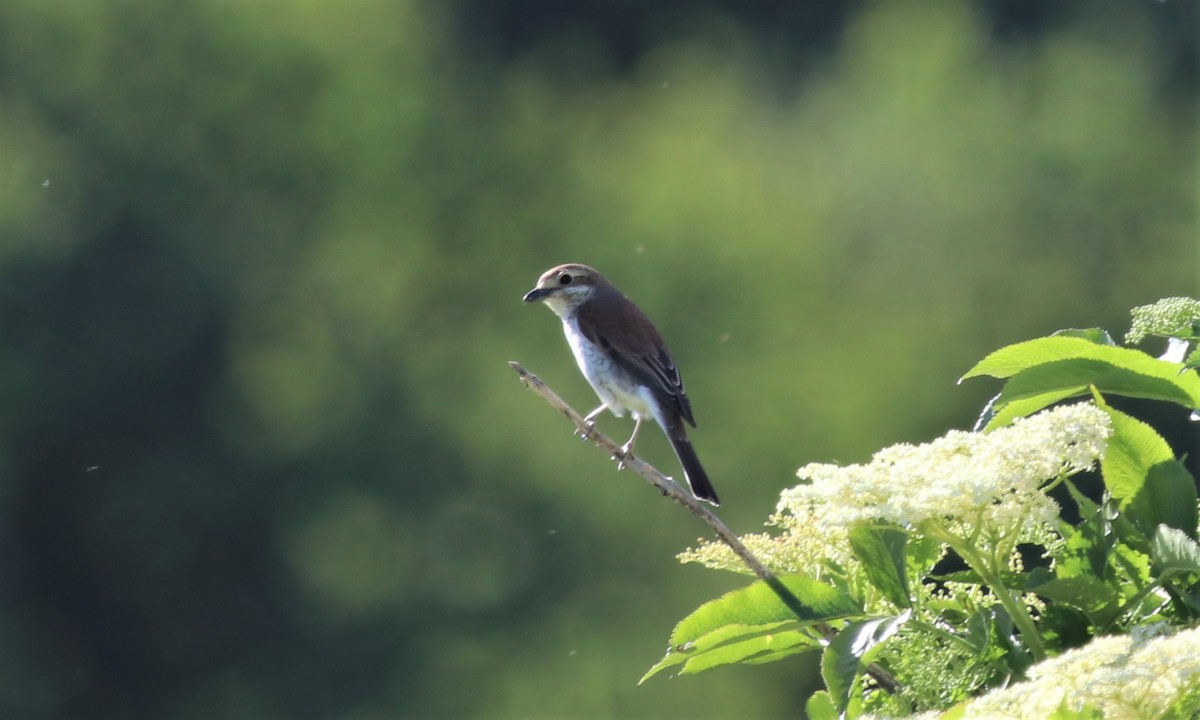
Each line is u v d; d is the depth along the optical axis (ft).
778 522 10.87
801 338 86.48
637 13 122.01
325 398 87.92
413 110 100.78
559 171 98.22
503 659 76.74
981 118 95.76
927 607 10.51
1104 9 102.22
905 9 104.01
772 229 91.40
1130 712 8.25
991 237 89.86
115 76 95.91
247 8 99.81
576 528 79.61
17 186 90.02
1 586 85.76
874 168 94.79
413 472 84.74
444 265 95.91
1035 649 9.64
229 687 82.74
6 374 85.97
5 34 94.68
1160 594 10.19
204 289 91.15
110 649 85.87
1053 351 10.92
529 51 118.42
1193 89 96.32
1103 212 90.12
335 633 81.30
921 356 84.84
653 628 76.23
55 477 86.99
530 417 84.33
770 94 111.65
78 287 89.71
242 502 85.76
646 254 91.15
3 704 84.12
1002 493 9.48
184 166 95.20
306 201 96.73
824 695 10.04
